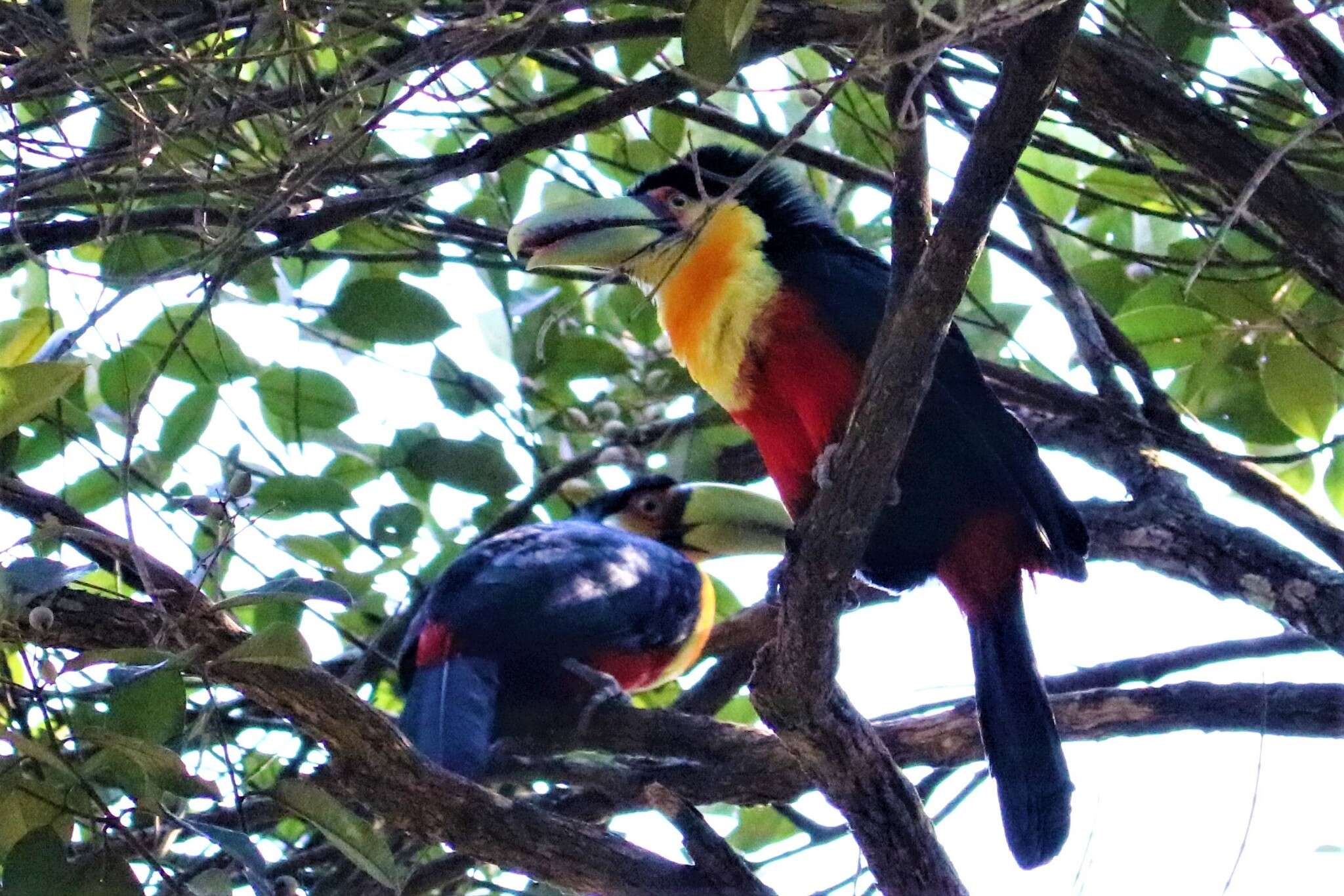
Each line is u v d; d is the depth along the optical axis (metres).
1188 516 8.93
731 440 11.56
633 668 10.68
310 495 9.70
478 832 7.47
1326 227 7.59
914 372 5.92
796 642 6.56
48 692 6.39
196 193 7.88
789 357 7.82
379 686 11.58
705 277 8.16
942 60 8.62
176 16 7.40
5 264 7.39
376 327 9.84
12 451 8.30
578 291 11.05
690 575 11.09
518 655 10.04
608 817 9.32
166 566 7.08
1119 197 10.38
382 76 6.52
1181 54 8.20
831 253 8.26
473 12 7.42
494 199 10.50
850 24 6.97
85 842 7.20
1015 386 9.67
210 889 6.23
